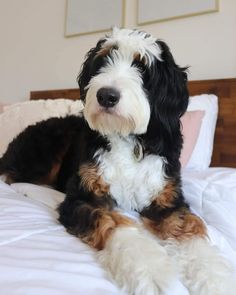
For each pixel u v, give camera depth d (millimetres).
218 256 977
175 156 1279
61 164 1739
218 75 2057
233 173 1503
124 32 1258
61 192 1586
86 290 720
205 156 1844
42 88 2928
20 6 3027
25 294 656
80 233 1021
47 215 1193
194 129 1775
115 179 1217
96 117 1144
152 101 1208
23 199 1345
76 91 2527
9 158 1833
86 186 1192
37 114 2170
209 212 1308
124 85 1107
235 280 889
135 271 805
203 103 1900
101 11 2510
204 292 843
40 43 2912
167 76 1229
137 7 2334
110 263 860
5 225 1020
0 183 1576
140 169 1223
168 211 1198
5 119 2293
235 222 1257
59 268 783
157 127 1229
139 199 1240
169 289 782
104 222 1021
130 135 1224
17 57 3078
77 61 2695
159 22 2250
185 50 2164
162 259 869
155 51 1210
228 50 2021
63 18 2760
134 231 1009
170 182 1235
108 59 1210
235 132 1910
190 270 916
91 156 1230
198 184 1397
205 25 2090
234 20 1993
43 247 895
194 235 1071
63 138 1754
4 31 3154
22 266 762
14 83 3117
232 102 1926
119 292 768
